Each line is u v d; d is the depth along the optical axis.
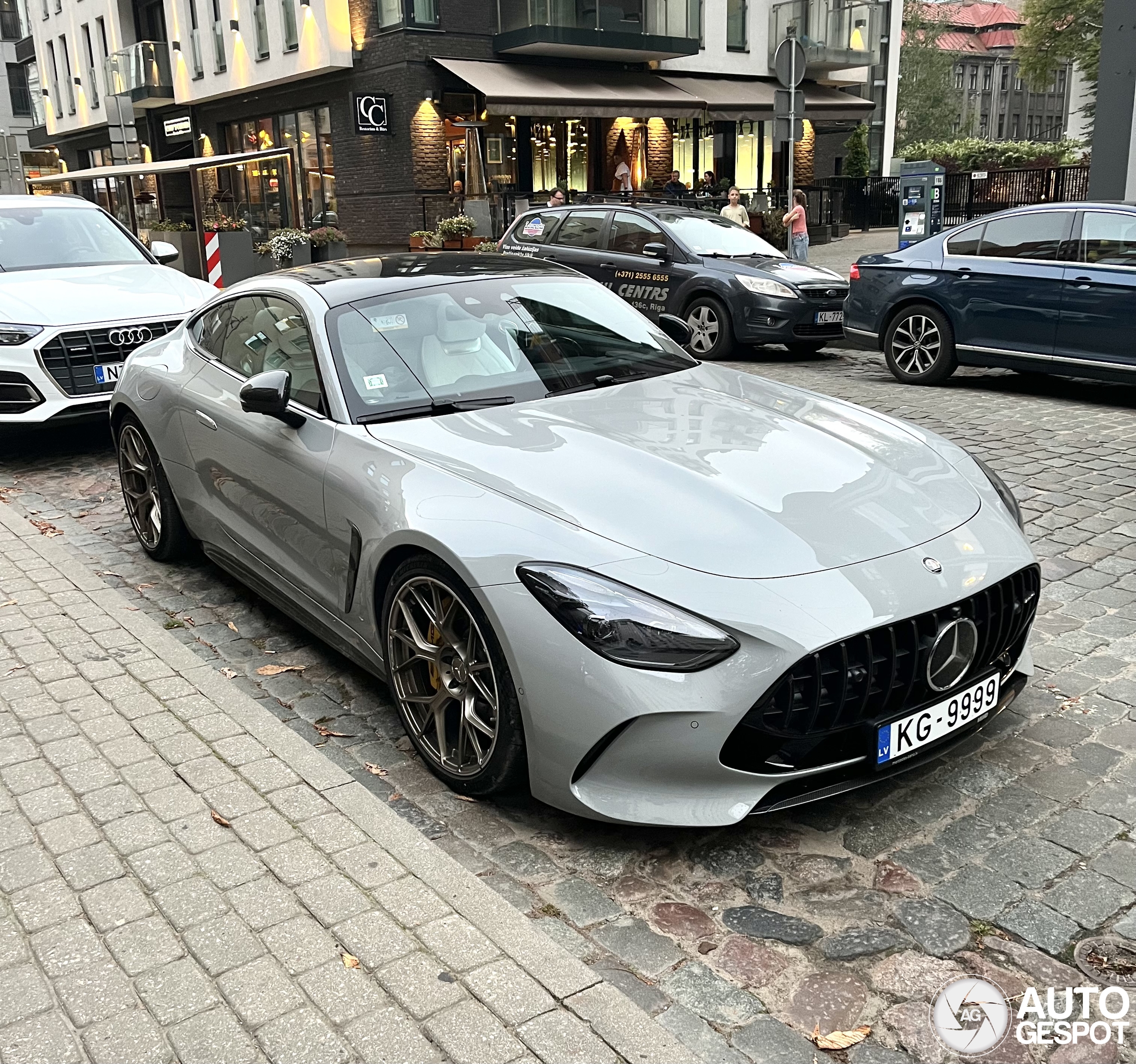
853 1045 2.10
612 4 23.25
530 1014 2.09
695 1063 1.96
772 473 3.07
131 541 5.57
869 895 2.58
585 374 3.84
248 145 28.62
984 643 2.87
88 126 37.44
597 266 12.36
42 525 5.86
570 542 2.71
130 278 7.90
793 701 2.54
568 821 2.93
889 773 2.75
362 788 2.91
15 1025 2.08
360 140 24.03
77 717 3.36
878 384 9.75
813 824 2.89
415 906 2.41
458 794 3.07
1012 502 3.40
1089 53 50.72
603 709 2.55
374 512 3.15
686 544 2.70
